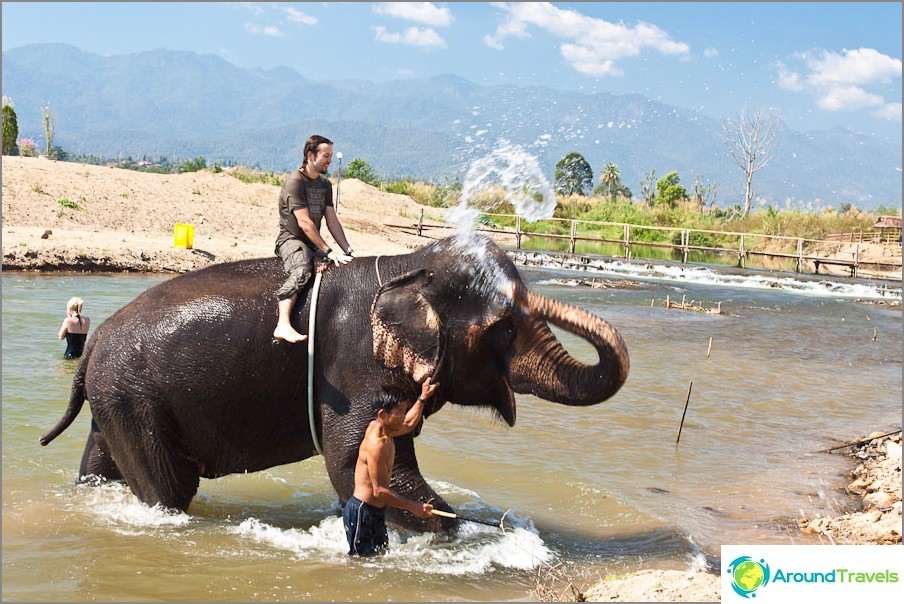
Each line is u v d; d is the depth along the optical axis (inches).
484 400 272.2
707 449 405.1
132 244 940.0
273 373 267.9
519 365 259.4
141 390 270.4
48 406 400.2
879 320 966.4
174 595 228.1
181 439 277.0
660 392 520.7
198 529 278.1
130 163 7342.5
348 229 1462.8
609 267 1403.8
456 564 258.7
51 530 268.4
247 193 1566.2
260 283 276.7
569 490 335.0
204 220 1199.6
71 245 872.3
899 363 683.4
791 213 2021.4
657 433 429.4
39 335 548.7
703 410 481.7
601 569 260.7
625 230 1625.2
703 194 2241.6
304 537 277.3
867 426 462.6
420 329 259.3
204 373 267.7
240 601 226.5
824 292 1253.7
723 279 1338.6
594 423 441.4
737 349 698.8
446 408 454.9
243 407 270.8
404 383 262.8
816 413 491.2
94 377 276.4
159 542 264.1
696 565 263.3
